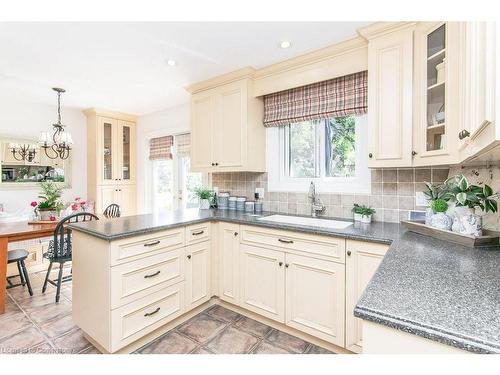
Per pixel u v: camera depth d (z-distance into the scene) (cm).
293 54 230
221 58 238
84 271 188
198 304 230
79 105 395
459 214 151
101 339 173
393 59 178
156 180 452
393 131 178
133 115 452
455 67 140
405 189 207
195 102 305
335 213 241
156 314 195
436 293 80
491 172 148
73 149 419
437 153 155
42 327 211
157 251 196
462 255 119
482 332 60
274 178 284
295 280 195
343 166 250
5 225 274
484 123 81
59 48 219
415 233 169
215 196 323
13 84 304
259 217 247
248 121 264
